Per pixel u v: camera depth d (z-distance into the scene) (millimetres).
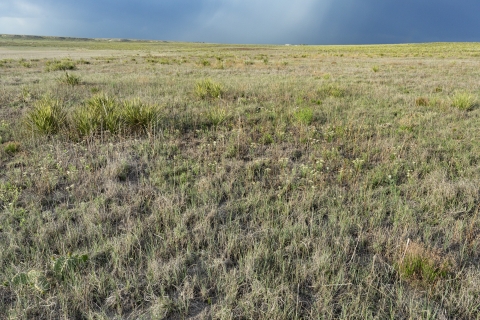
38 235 3016
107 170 4430
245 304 2273
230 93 9969
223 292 2439
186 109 8016
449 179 4348
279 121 6973
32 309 2236
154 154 5258
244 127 6684
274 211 3586
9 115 7230
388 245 2949
